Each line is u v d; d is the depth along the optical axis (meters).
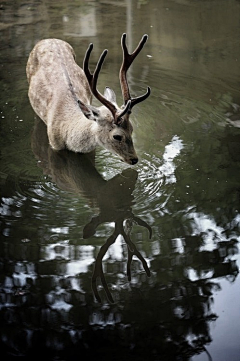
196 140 6.65
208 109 7.36
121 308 4.28
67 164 6.29
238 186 5.77
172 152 6.40
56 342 3.95
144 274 4.64
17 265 4.68
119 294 4.43
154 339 3.99
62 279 4.55
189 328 4.10
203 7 11.29
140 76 8.30
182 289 4.48
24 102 7.54
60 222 5.25
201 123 7.03
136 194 5.71
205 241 5.02
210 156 6.31
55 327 4.08
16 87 7.92
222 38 9.75
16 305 4.27
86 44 9.41
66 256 4.82
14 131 6.85
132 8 11.30
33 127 6.98
